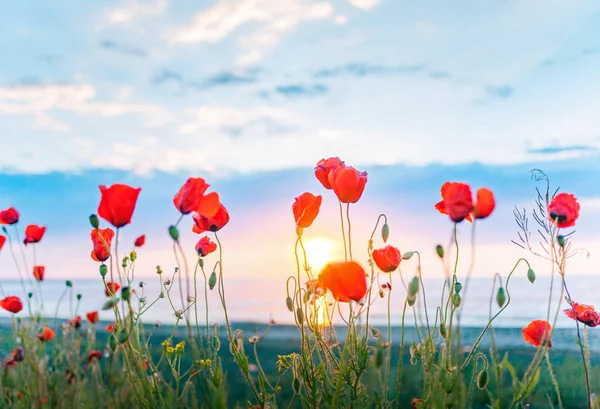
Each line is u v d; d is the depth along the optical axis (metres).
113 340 2.19
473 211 2.12
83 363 2.40
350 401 2.44
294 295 2.57
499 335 7.04
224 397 2.14
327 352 2.59
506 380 3.45
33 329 2.62
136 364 2.29
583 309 2.60
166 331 5.98
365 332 2.48
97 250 2.58
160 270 2.72
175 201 2.22
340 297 2.17
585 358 2.60
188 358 3.73
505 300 2.18
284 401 2.94
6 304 2.70
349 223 2.47
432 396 2.16
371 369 2.37
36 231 2.98
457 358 2.17
